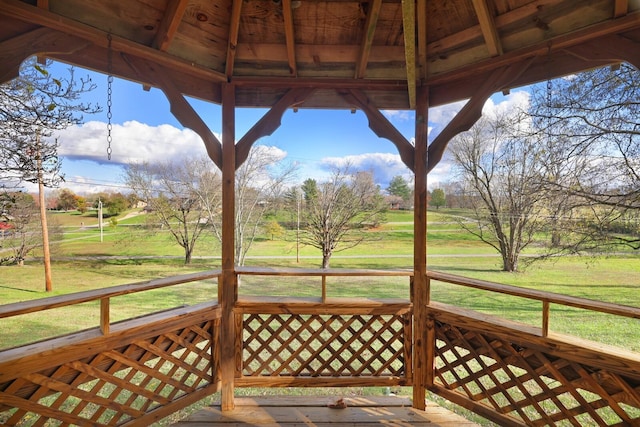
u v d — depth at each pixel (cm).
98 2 170
